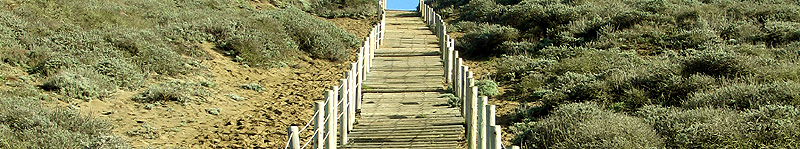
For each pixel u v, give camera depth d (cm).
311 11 3525
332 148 957
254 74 1784
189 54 1823
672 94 1254
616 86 1316
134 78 1442
